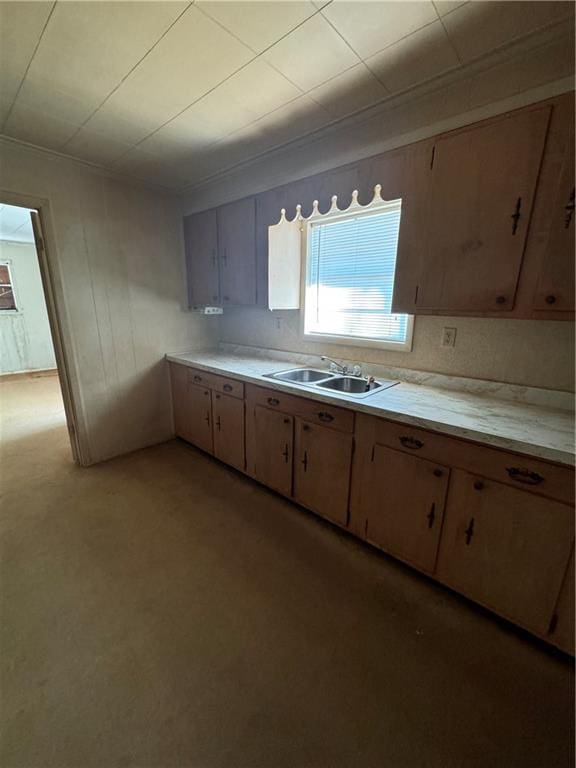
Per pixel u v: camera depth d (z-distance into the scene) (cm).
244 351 326
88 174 251
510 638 142
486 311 151
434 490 155
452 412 158
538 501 126
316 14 116
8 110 177
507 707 117
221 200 276
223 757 104
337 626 147
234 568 179
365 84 154
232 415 262
